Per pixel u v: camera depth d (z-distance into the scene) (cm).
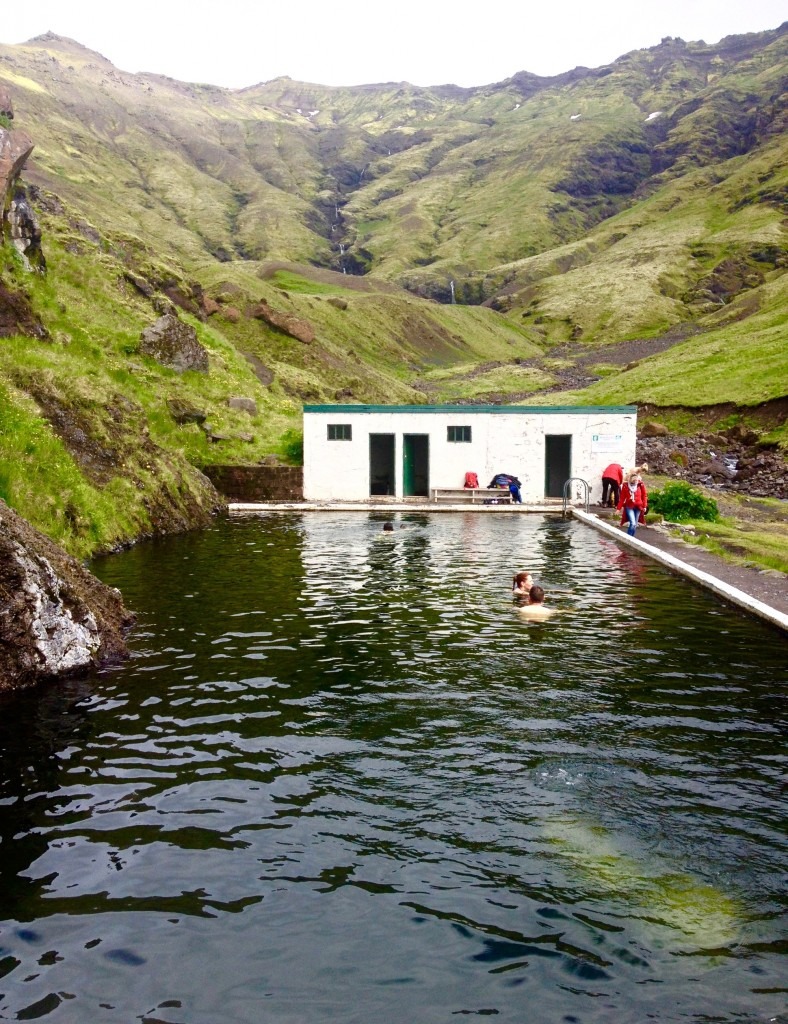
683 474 4894
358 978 539
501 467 3981
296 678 1166
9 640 1141
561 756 886
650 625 1495
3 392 2525
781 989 525
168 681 1158
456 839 710
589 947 567
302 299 11894
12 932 586
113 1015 505
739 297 18188
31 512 2197
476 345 14862
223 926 593
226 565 2153
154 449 3198
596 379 11731
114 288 4903
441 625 1485
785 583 1845
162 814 760
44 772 855
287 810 765
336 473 3997
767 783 819
